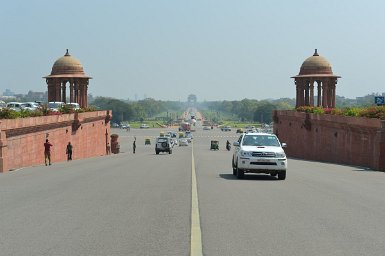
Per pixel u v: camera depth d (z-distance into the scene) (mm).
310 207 14641
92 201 15680
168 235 10320
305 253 8836
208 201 15805
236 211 13719
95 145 71625
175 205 14797
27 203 15180
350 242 9789
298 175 28016
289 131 74250
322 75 80062
